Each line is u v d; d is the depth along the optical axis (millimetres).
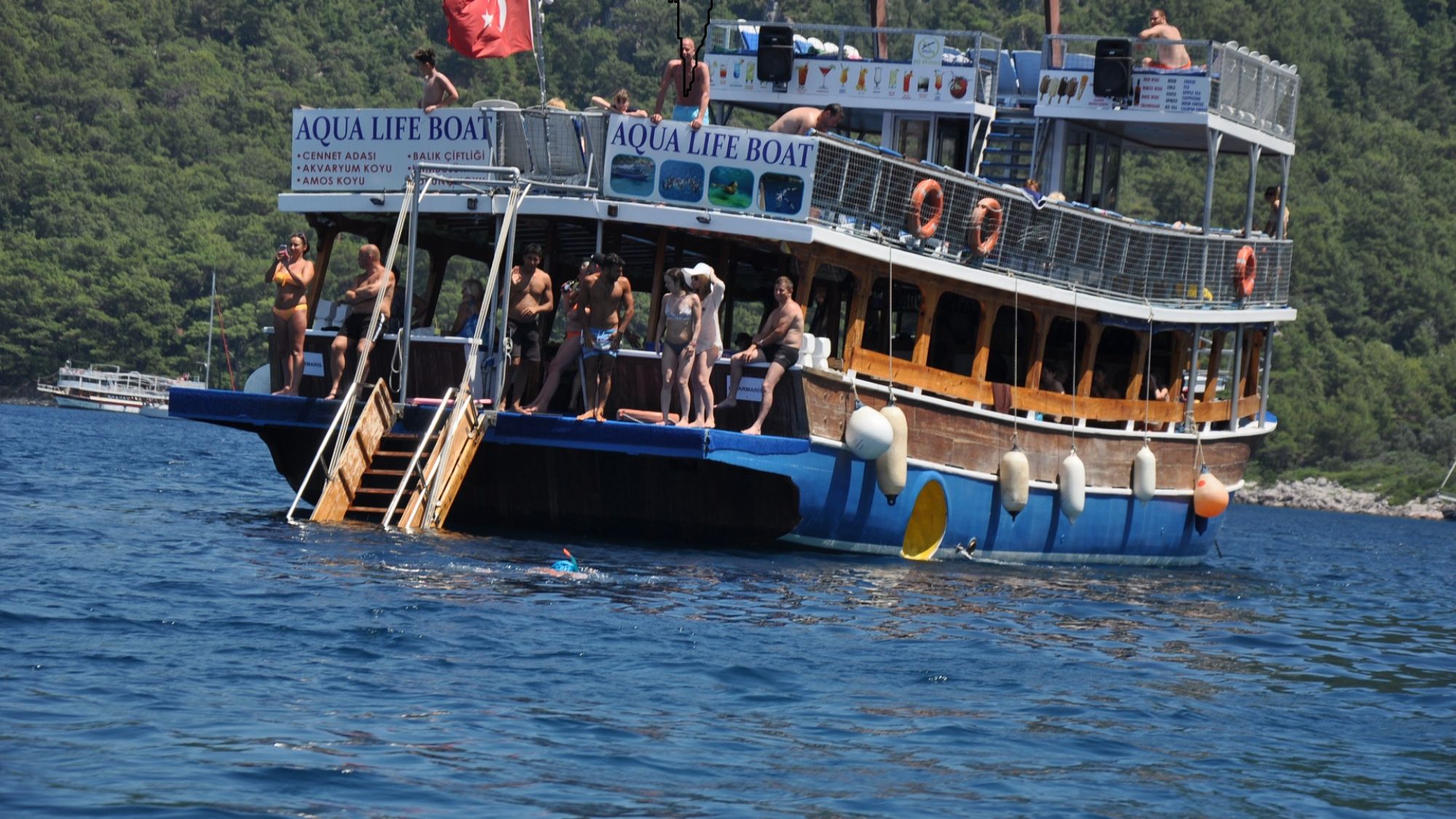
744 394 38344
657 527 40719
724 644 26906
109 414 187750
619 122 39156
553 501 40969
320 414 39938
